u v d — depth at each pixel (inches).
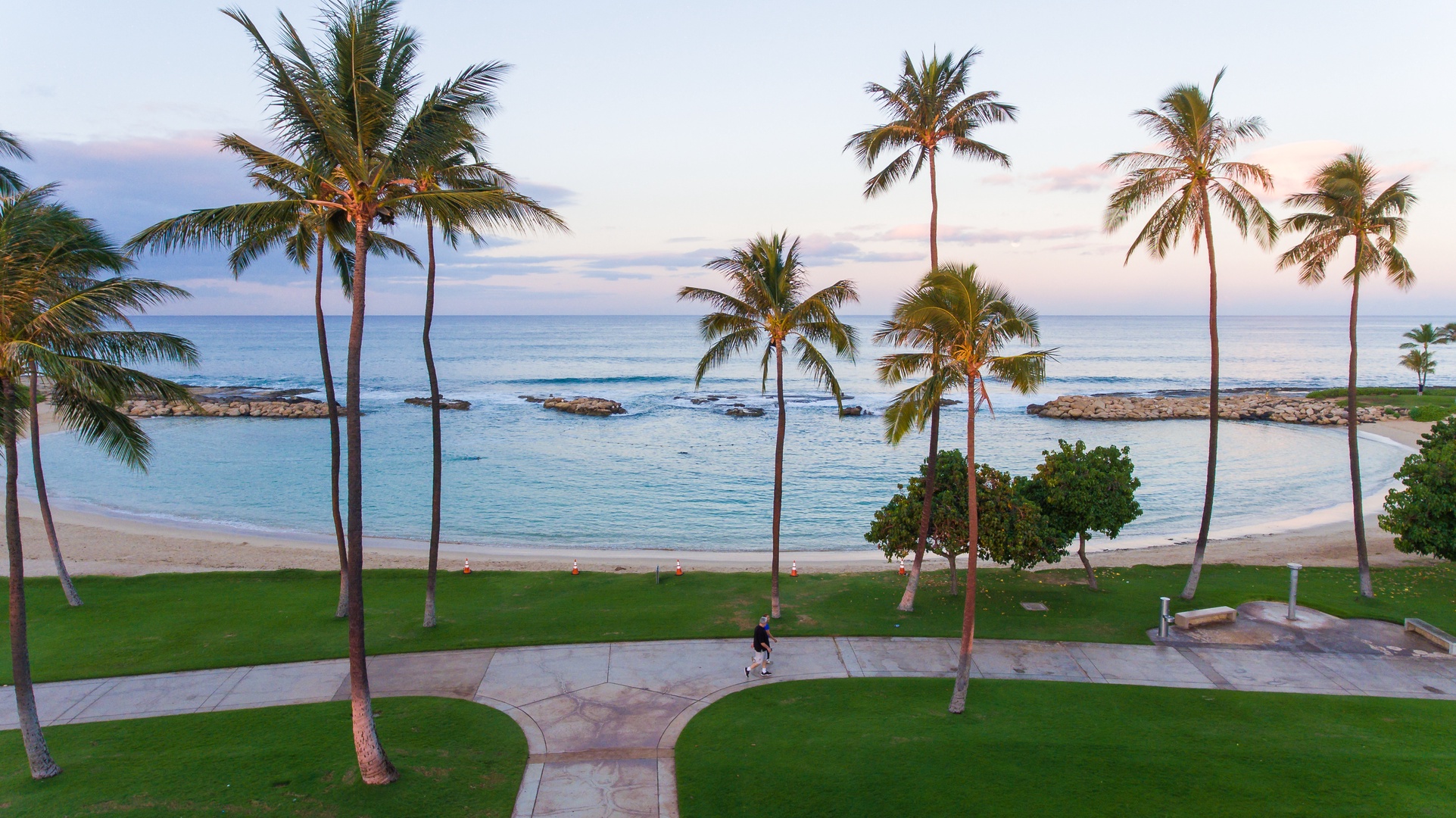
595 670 831.1
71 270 644.1
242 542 1544.0
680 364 6633.9
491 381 5083.7
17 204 594.2
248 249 924.6
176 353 682.8
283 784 588.7
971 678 813.2
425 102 545.3
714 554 1534.2
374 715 713.6
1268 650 889.5
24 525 1679.4
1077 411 3511.3
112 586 1131.3
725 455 2623.0
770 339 955.3
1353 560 1353.3
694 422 3353.8
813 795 582.9
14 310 576.7
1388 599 1063.6
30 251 585.3
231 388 4259.4
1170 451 2696.9
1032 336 725.9
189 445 2753.4
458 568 1350.9
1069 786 589.9
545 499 2018.9
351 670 583.2
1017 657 875.4
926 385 804.0
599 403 3592.5
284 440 2847.0
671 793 591.2
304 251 954.7
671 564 1405.0
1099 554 1448.1
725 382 5073.8
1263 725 698.8
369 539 1630.2
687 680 805.9
